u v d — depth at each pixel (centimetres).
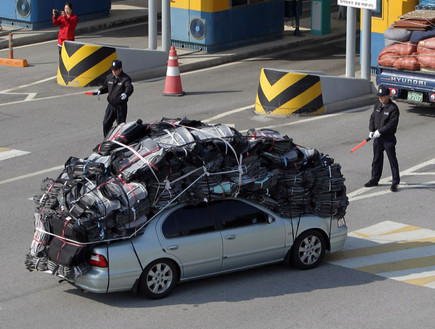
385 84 4256
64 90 4772
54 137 3812
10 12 6322
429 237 2678
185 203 2202
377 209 2947
